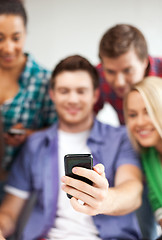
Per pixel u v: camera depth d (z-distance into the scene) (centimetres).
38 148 118
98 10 238
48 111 139
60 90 113
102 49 120
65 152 115
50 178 112
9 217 114
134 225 105
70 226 104
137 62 117
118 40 115
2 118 133
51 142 117
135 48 116
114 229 103
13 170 119
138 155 110
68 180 66
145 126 99
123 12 237
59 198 109
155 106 97
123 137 116
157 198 100
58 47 238
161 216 97
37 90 136
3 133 127
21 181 117
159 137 100
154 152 105
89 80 113
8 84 134
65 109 114
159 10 236
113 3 237
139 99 99
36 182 114
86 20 238
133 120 103
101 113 230
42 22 236
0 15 117
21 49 127
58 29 237
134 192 94
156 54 238
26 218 114
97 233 103
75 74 111
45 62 238
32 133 132
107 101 143
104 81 137
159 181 101
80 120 115
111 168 109
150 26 237
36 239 107
